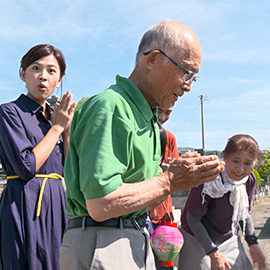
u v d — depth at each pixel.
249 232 2.95
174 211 5.71
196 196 2.66
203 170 1.60
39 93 2.65
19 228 2.38
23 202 2.42
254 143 2.63
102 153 1.47
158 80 1.72
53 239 2.49
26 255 2.37
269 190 21.12
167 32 1.70
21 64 2.70
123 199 1.46
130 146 1.57
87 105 1.68
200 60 1.76
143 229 1.76
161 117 3.75
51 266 2.46
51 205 2.52
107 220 1.63
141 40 1.81
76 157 1.65
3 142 2.42
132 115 1.64
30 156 2.38
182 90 1.76
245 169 2.63
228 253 2.76
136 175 1.65
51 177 2.58
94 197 1.44
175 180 1.59
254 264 2.91
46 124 2.67
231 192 2.67
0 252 2.40
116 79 1.81
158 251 1.96
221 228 2.75
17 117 2.49
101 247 1.58
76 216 1.70
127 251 1.61
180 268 2.83
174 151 3.91
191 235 2.78
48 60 2.65
